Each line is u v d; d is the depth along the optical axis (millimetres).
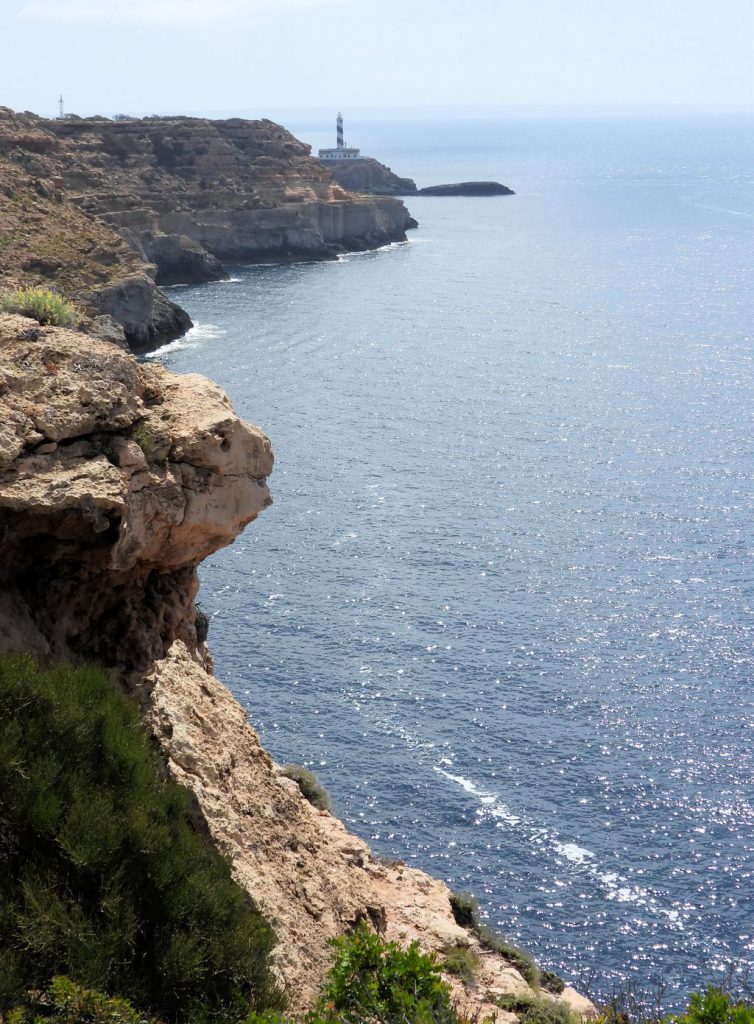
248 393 121250
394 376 133125
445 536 84188
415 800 53125
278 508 87938
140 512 18578
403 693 62188
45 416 17641
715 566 80125
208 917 14180
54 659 17938
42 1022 11547
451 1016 13805
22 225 141875
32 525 17203
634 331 167000
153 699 18562
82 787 14180
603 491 95062
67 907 13078
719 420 118125
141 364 21297
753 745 58375
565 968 42969
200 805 16656
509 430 112562
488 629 69938
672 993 41688
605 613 72625
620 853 49906
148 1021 12633
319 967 16734
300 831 19922
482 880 47938
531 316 176500
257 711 59844
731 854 49906
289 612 70875
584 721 60219
